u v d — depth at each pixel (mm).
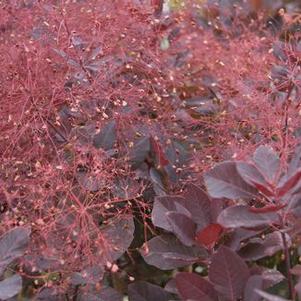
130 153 1023
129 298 920
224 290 827
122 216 938
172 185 1021
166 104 1124
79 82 1035
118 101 1024
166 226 892
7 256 858
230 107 1137
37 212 957
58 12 1104
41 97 1047
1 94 1050
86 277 899
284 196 825
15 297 931
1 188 971
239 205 822
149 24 1174
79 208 935
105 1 1153
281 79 1096
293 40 1287
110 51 1105
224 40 1400
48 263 909
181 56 1292
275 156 832
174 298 918
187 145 1089
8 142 1021
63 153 1005
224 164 833
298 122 1016
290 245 915
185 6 1354
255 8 1437
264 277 856
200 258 895
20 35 1137
